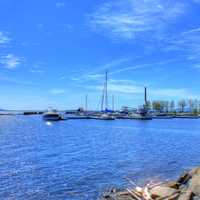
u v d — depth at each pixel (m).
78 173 36.19
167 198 20.52
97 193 27.64
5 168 39.28
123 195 23.22
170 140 78.56
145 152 55.06
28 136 86.62
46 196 26.92
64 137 84.44
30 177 34.00
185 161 45.16
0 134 92.56
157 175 35.06
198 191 19.03
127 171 37.31
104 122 161.50
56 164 42.38
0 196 26.92
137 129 116.38
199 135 94.31
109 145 66.31
